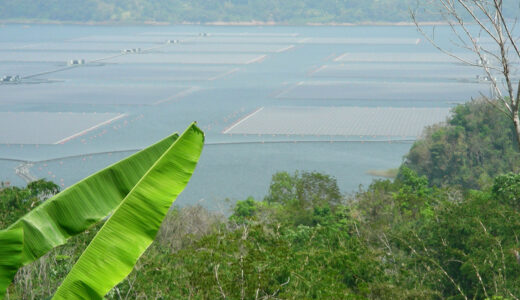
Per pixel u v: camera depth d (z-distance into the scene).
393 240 34.19
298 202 65.62
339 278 24.55
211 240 23.11
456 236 30.73
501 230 31.30
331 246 30.50
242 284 20.02
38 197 32.81
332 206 67.44
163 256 24.22
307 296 20.75
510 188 38.91
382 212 49.56
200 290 20.19
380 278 26.33
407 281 29.12
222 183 147.50
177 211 40.69
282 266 21.61
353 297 21.08
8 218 26.80
